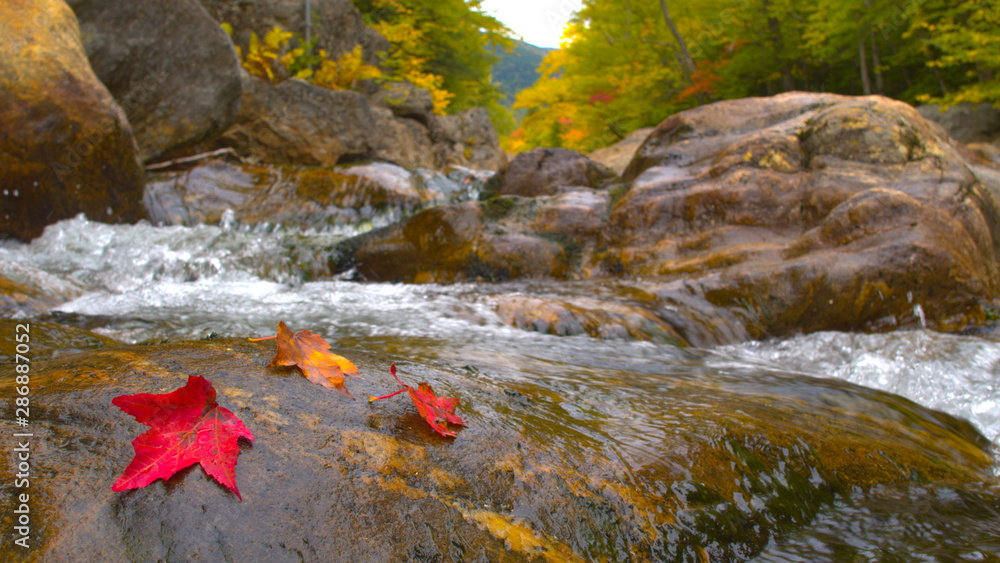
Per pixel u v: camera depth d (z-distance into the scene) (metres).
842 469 1.51
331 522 0.89
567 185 8.54
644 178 5.72
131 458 0.93
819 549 1.19
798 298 3.93
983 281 4.06
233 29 11.34
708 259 4.50
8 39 4.71
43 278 3.57
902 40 14.83
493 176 9.34
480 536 0.94
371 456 1.05
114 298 3.64
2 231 4.95
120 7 6.36
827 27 13.51
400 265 5.32
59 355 1.77
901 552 1.19
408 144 12.09
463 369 1.83
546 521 1.02
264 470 0.95
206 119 7.28
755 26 15.37
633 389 1.93
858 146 4.96
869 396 2.36
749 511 1.24
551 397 1.63
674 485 1.22
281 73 10.94
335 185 8.04
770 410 1.84
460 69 20.44
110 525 0.79
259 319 3.20
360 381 1.36
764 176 4.98
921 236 4.04
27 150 4.82
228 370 1.28
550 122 22.17
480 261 5.09
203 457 0.92
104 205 5.55
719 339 3.75
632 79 17.78
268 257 5.32
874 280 3.91
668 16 15.94
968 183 4.64
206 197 7.26
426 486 1.01
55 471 0.86
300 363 1.32
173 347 1.46
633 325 3.54
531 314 3.48
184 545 0.79
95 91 5.19
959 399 2.82
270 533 0.84
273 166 8.26
